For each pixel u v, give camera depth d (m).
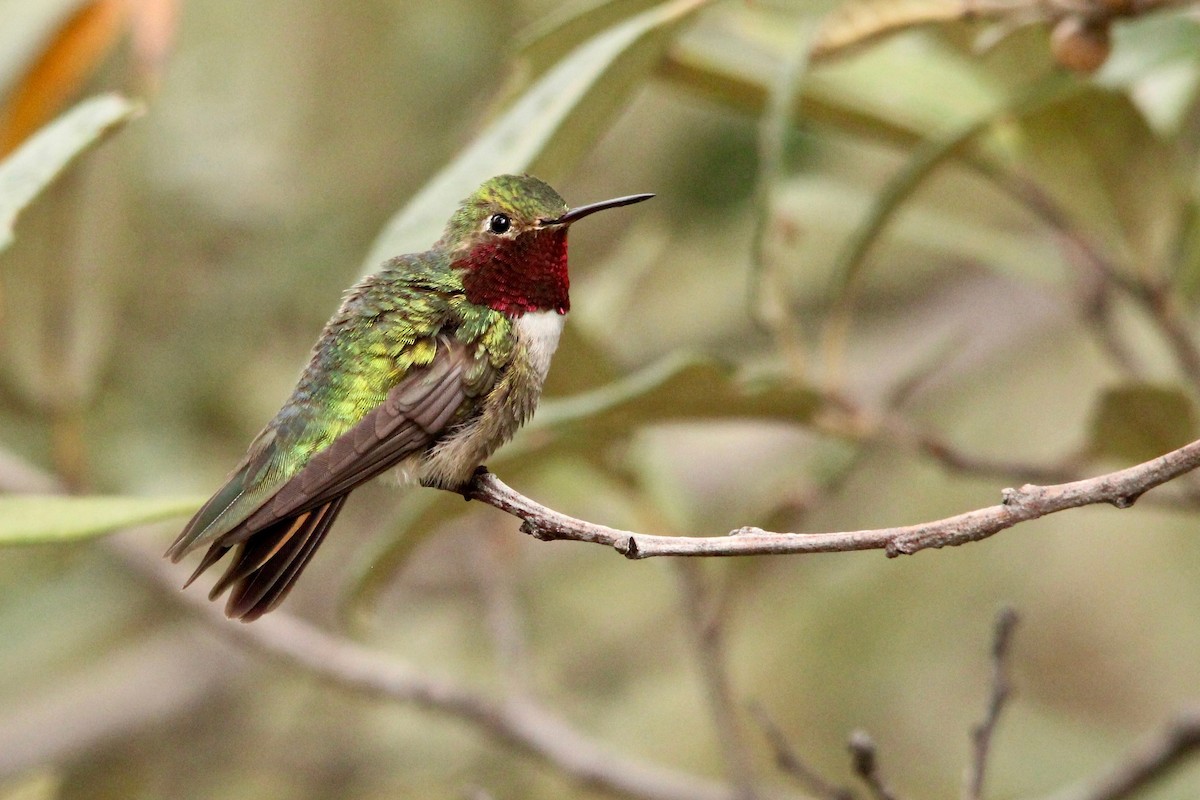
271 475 6.00
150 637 11.82
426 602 11.84
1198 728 7.33
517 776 10.62
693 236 11.95
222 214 11.96
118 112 5.16
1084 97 6.86
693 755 11.02
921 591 11.63
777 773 10.91
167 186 11.80
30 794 7.00
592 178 11.90
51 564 11.53
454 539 11.73
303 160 12.16
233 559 5.62
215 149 11.99
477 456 6.34
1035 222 10.84
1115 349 8.02
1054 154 7.19
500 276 6.57
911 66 7.74
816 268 12.23
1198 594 11.56
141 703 11.45
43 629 11.75
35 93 6.82
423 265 6.59
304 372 6.35
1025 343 12.41
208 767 11.30
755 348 12.41
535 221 6.64
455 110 12.05
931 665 11.42
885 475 11.71
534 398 6.62
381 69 12.07
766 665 11.37
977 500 11.61
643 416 6.81
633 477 8.23
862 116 7.69
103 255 8.52
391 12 11.99
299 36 12.06
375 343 6.29
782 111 6.34
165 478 11.34
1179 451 4.07
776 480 11.54
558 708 11.29
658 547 4.60
